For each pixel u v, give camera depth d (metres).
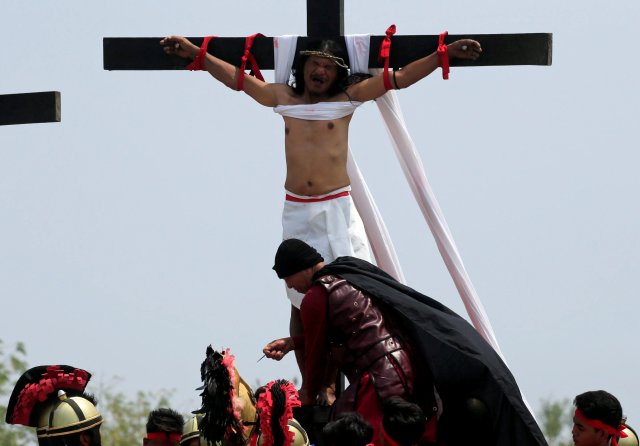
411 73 25.72
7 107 27.09
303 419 24.22
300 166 25.77
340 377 25.52
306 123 25.83
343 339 22.12
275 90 26.17
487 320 27.38
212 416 19.72
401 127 27.09
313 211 25.69
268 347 23.38
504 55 25.61
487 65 25.64
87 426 20.80
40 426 21.38
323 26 26.47
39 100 26.95
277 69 26.28
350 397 21.73
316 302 22.08
